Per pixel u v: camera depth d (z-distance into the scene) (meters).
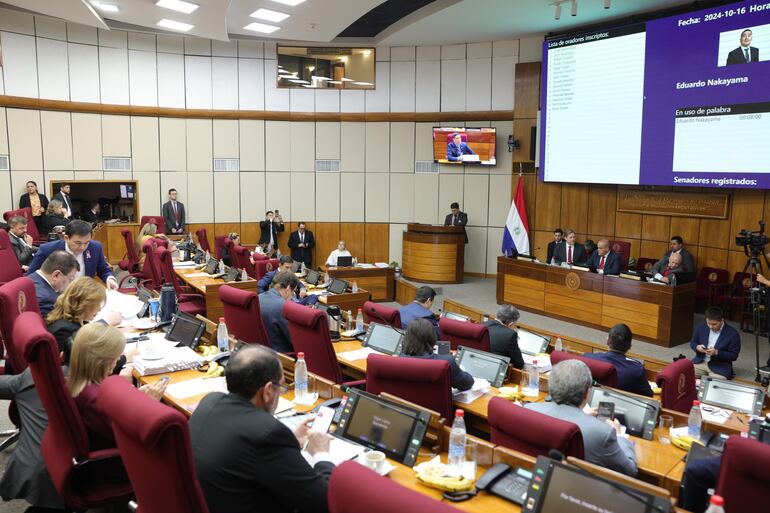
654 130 10.24
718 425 3.84
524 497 2.49
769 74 8.76
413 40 13.67
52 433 2.97
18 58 11.91
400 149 14.76
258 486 2.26
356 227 15.07
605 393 3.87
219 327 4.62
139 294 6.02
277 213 14.39
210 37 12.27
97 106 13.02
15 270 6.91
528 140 13.13
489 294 12.24
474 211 14.41
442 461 2.94
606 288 9.41
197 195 14.27
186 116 14.00
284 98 14.63
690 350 8.55
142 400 2.12
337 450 2.84
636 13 10.94
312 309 4.61
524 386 4.39
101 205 13.88
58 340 3.52
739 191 10.10
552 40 11.69
